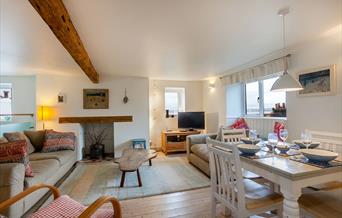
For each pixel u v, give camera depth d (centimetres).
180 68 430
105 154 520
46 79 464
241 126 402
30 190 145
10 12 180
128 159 330
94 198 262
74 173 368
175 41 264
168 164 423
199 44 277
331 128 256
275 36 254
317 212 139
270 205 156
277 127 258
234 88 486
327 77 259
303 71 290
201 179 328
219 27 222
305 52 288
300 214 150
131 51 305
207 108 587
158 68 428
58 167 303
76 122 473
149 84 570
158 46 283
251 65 396
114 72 468
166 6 176
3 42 256
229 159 159
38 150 375
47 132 388
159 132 580
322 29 236
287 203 142
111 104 497
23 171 199
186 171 373
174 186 299
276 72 337
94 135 522
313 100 279
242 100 475
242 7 180
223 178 171
